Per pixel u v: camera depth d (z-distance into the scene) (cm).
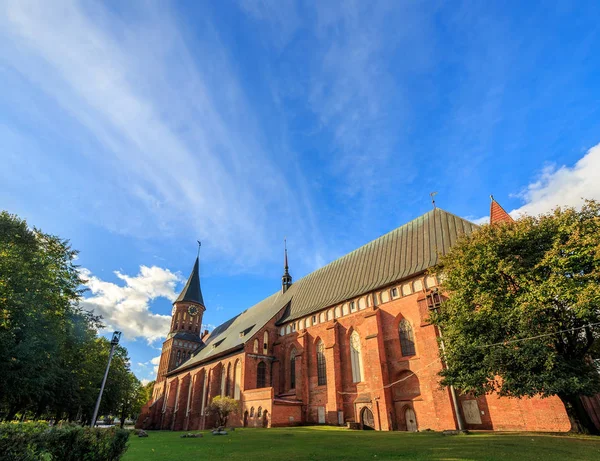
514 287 2108
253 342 4912
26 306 2478
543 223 2097
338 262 5109
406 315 3416
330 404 3819
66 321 3316
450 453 1400
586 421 1955
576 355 1942
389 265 3944
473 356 2119
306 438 2297
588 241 1775
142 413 7344
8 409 3581
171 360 8019
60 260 3531
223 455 1570
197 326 8800
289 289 6141
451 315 2361
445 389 2770
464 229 3359
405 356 3303
